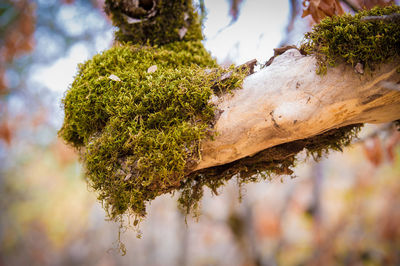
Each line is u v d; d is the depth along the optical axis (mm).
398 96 386
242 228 1340
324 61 382
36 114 1312
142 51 444
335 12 474
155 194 390
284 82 387
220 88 388
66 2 963
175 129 382
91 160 385
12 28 1095
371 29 374
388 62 376
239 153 396
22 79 1244
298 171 1458
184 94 384
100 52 447
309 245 1515
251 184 1266
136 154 378
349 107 387
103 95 395
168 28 473
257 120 386
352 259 1426
